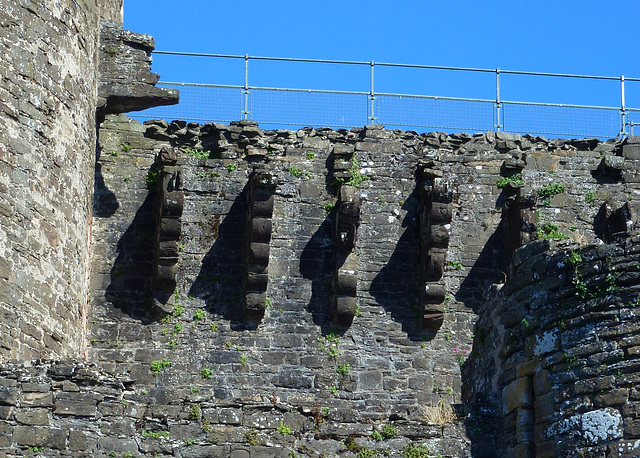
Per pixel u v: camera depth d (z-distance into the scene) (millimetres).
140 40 30297
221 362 30062
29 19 25203
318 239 31047
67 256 25344
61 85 25734
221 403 20453
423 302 30578
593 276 20062
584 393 19719
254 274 30125
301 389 30094
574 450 19656
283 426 20422
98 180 30891
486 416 20938
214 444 20203
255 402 20516
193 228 30859
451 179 31359
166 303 30203
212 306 30391
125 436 20062
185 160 31250
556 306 20359
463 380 22781
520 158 31953
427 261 30516
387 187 31516
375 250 31141
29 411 20000
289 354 30266
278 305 30547
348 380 30234
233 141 31531
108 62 30094
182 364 29969
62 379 20203
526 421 20406
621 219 31219
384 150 31750
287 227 31047
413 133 31984
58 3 25984
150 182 31000
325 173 31469
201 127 31609
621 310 19750
